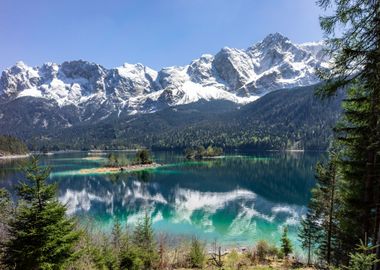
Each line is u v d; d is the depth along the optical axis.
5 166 128.50
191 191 79.06
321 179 22.81
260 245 29.73
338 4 7.70
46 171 14.48
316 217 27.16
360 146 13.10
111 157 133.75
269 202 65.56
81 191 80.19
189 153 171.12
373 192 14.08
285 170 112.94
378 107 9.81
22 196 13.98
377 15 7.25
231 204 64.12
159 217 54.44
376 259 7.03
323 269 20.41
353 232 16.47
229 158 163.00
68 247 14.16
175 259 26.62
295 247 35.44
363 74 8.07
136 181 94.88
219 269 23.02
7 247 13.70
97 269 18.88
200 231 45.22
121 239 27.88
